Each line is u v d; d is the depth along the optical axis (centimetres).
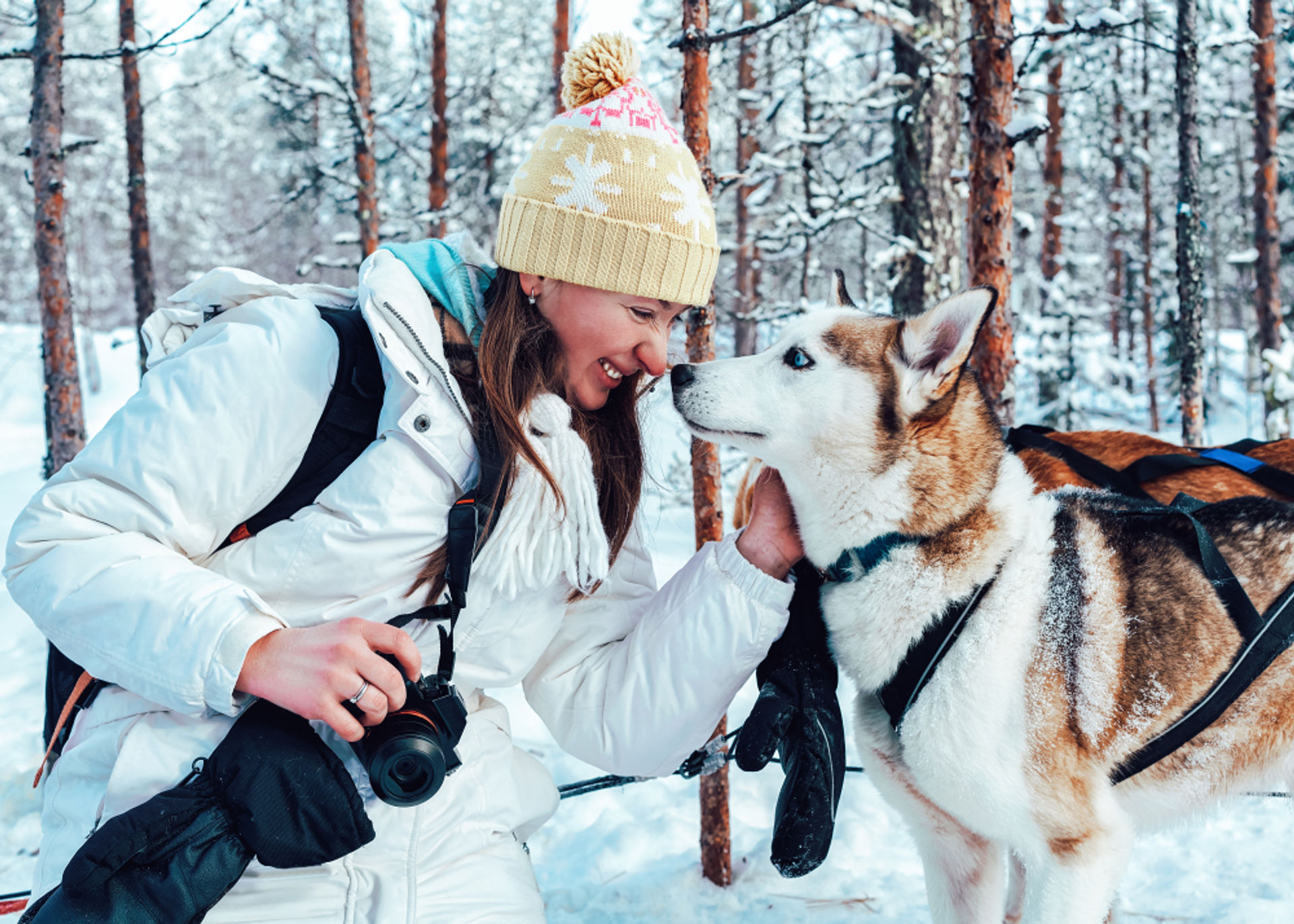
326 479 142
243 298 156
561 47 1008
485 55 2194
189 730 135
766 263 1628
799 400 200
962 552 191
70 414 729
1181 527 210
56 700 147
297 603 143
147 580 127
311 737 132
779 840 173
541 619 160
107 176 3180
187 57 4106
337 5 1549
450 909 142
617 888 309
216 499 136
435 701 137
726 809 307
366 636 129
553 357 153
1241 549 212
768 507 195
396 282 140
